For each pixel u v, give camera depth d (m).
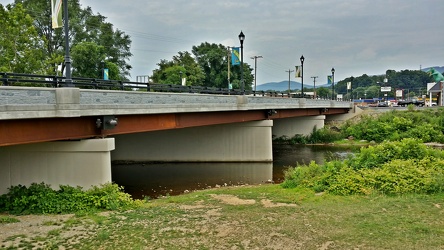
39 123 14.61
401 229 10.97
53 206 14.78
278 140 51.78
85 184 16.61
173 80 72.38
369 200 14.73
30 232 11.72
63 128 15.72
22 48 36.91
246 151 34.41
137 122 20.38
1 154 16.89
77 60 50.53
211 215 13.47
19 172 16.83
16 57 36.00
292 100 39.66
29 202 14.94
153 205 15.75
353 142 49.50
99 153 16.69
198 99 24.58
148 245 10.38
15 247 10.34
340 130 53.84
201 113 26.39
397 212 12.71
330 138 50.50
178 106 22.36
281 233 11.11
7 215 14.22
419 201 14.02
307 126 52.19
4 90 12.42
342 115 62.66
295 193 17.31
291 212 13.48
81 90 15.39
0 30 35.56
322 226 11.62
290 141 50.88
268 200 15.87
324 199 15.52
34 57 38.44
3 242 10.75
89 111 15.78
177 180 26.27
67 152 16.67
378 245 9.81
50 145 16.69
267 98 33.81
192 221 12.66
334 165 19.33
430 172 16.64
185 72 75.69
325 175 18.12
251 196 16.92
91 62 50.94
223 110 27.27
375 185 16.31
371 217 12.29
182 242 10.57
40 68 38.59
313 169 19.89
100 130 17.45
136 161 35.16
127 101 18.52
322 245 10.04
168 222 12.61
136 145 35.22
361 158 19.31
